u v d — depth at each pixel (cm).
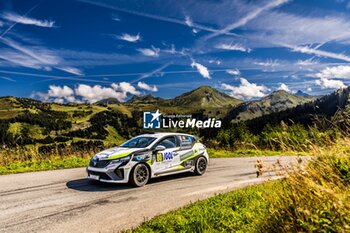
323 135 507
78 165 1366
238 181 1056
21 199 772
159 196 826
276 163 451
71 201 764
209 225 533
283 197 427
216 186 966
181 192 877
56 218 630
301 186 397
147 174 974
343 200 331
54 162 1424
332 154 459
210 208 636
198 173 1177
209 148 2555
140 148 987
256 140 2589
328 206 352
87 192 861
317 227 338
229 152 2298
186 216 599
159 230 536
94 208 705
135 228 557
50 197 797
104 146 1784
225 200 700
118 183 989
